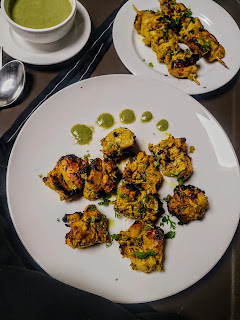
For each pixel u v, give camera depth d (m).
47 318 0.17
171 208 0.26
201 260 0.26
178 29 0.31
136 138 0.28
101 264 0.25
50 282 0.18
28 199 0.26
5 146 0.28
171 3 0.31
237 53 0.31
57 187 0.26
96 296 0.20
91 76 0.30
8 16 0.27
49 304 0.17
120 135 0.27
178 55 0.29
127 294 0.25
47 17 0.29
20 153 0.27
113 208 0.27
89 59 0.31
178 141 0.27
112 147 0.27
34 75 0.30
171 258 0.26
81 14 0.30
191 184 0.27
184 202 0.26
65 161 0.26
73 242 0.24
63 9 0.29
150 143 0.28
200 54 0.30
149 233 0.25
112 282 0.25
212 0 0.33
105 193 0.27
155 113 0.29
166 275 0.25
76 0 0.30
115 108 0.29
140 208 0.25
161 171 0.27
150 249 0.24
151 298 0.25
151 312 0.25
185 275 0.25
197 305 0.26
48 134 0.28
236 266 0.27
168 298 0.26
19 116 0.29
